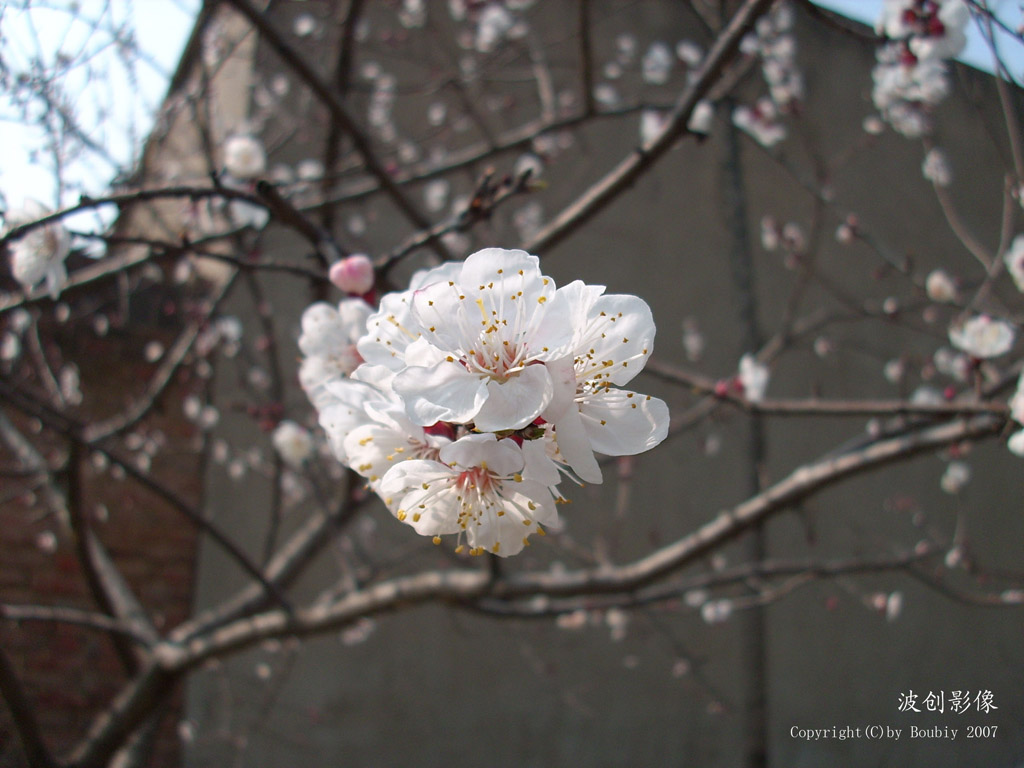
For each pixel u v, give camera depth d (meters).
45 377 3.33
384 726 4.97
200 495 4.69
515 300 1.13
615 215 6.79
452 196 5.78
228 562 4.65
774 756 6.33
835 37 8.23
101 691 4.20
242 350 4.34
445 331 1.12
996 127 5.00
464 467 1.10
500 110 5.91
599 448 1.13
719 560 5.00
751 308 5.29
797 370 7.21
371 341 1.17
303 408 4.68
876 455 2.51
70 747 4.05
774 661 6.57
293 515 4.84
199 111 2.67
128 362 4.61
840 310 7.57
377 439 1.24
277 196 1.83
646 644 5.89
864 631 7.02
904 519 7.41
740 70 3.52
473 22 5.78
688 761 5.83
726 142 5.58
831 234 7.75
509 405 1.07
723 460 6.57
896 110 3.88
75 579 4.28
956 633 7.51
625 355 1.15
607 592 2.83
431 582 2.96
